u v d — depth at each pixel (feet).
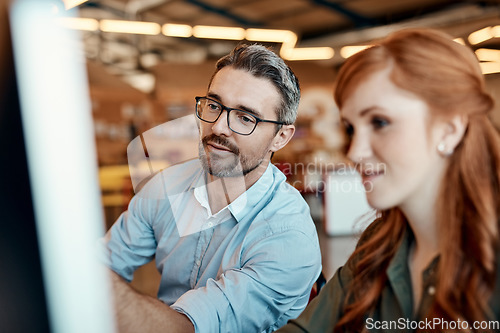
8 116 1.37
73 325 1.55
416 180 1.93
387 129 1.93
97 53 16.15
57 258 1.49
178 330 2.63
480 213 1.83
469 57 1.90
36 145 1.41
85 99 1.55
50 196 1.48
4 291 1.44
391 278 2.17
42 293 1.47
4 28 1.33
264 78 3.43
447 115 1.85
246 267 3.26
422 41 1.89
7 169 1.39
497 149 1.89
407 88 1.86
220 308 2.95
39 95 1.39
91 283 1.65
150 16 22.18
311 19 21.20
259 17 22.40
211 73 3.71
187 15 22.98
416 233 2.10
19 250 1.44
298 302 3.44
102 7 18.28
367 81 1.95
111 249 3.81
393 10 17.74
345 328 2.32
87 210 1.56
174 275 3.76
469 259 1.84
